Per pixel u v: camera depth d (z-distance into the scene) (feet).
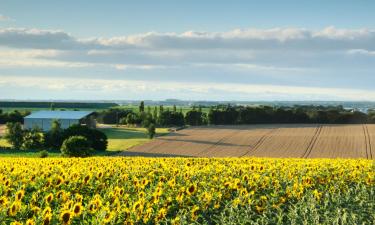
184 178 62.18
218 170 69.51
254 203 52.49
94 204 43.55
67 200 48.03
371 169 76.28
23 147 255.91
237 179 58.18
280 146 261.24
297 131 331.77
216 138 299.38
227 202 51.42
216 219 48.78
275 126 380.99
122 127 412.16
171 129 373.20
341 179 66.85
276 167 74.69
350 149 246.06
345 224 46.09
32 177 60.03
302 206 51.16
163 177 61.11
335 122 408.46
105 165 77.56
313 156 226.17
